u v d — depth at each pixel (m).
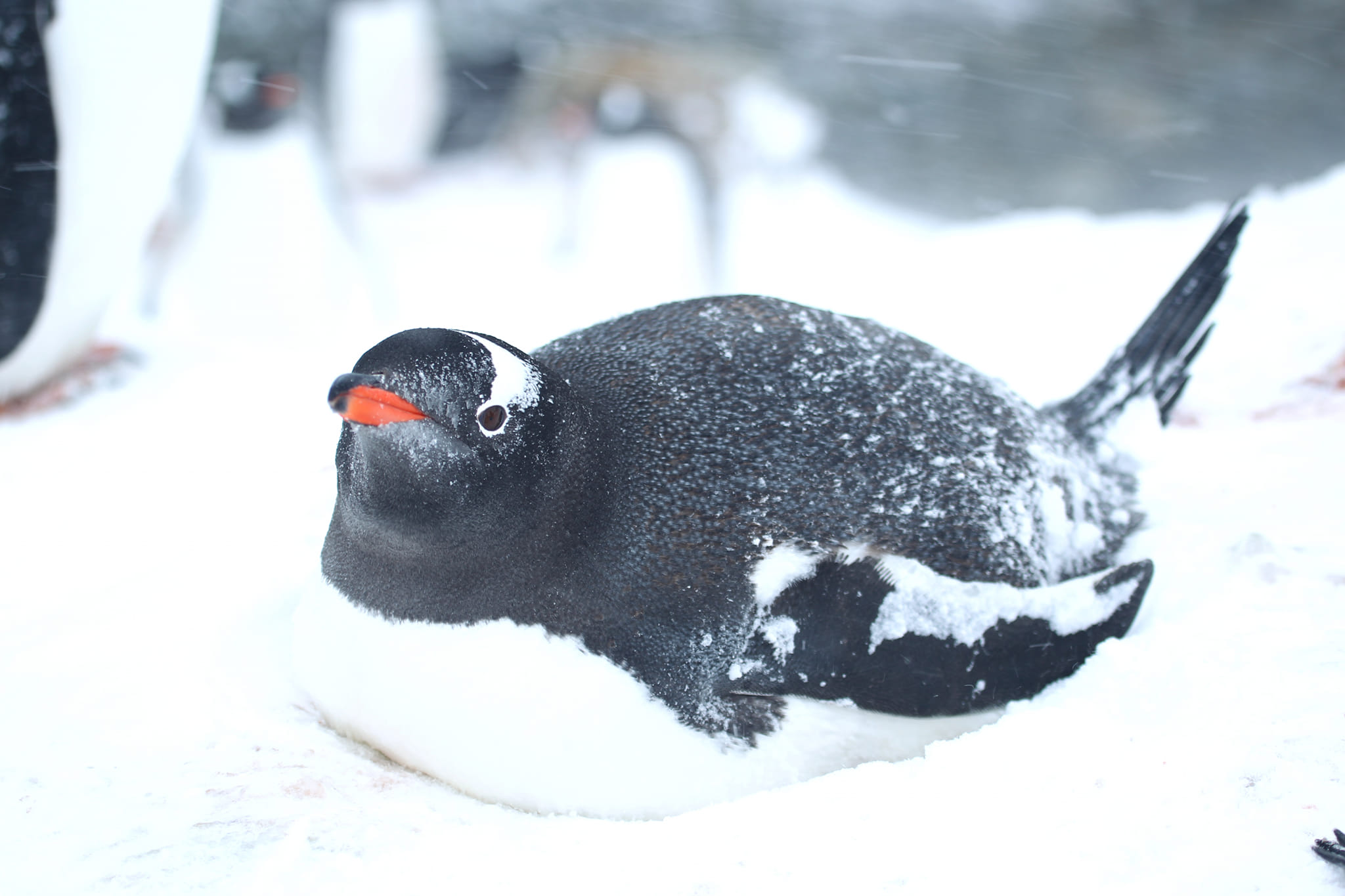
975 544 4.46
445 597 4.04
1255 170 22.95
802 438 4.43
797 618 4.14
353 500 4.05
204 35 7.67
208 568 5.63
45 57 7.00
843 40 25.09
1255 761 3.74
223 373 9.51
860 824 3.68
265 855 3.59
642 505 4.20
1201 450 6.71
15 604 5.41
